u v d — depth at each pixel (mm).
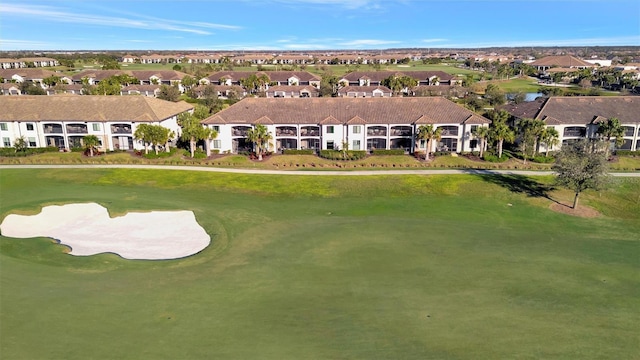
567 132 79500
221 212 53125
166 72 169250
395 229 48188
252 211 53781
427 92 143000
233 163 73375
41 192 59406
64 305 31891
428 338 27672
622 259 41406
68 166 71312
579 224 51625
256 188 62219
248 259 40781
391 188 62250
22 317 30141
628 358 25734
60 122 80125
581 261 40625
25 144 80250
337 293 33844
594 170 53844
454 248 43094
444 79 169500
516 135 78500
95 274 37781
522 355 25922
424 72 174250
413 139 78938
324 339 27672
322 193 60719
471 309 31344
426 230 48031
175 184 63625
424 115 79500
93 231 47812
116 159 74938
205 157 76062
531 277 36719
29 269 38344
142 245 44562
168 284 35688
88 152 77188
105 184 63562
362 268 38469
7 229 47969
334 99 84750
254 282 35938
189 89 149125
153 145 80250
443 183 63812
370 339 27656
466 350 26453
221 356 25969
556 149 78625
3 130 80500
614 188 60594
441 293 33812
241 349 26656
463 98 137875
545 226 50812
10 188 61250
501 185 62938
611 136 76312
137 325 29328
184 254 42562
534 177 66312
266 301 32656
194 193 60094
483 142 76062
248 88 149875
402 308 31484
